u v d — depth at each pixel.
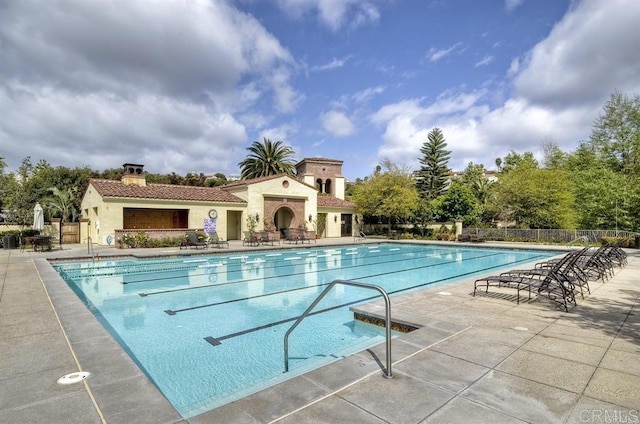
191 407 3.63
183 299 8.58
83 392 2.89
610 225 24.23
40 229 19.22
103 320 6.86
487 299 6.71
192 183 44.44
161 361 4.88
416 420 2.49
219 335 5.95
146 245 18.88
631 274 9.73
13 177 24.36
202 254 16.61
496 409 2.64
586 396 2.85
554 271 6.62
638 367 3.46
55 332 4.54
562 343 4.18
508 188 26.89
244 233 23.64
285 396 2.85
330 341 5.60
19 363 3.51
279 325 6.50
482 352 3.88
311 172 38.00
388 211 28.72
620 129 27.25
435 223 31.30
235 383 4.21
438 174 45.91
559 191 25.66
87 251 16.73
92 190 21.73
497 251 20.47
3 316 5.32
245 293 9.24
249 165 44.28
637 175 25.44
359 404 2.71
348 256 18.03
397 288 10.04
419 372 3.32
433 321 5.21
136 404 2.68
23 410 2.59
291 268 13.81
